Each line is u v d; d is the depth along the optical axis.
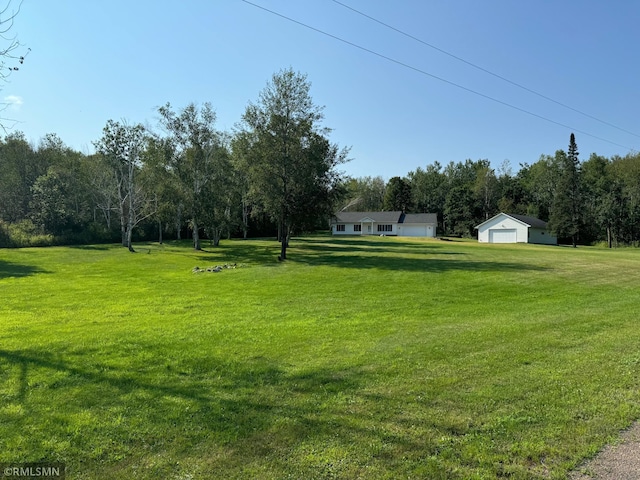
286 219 25.48
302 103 24.70
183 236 54.12
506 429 3.61
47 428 3.67
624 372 5.02
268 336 7.25
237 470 3.03
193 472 3.01
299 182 24.94
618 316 8.78
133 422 3.78
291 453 3.26
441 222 80.62
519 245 43.00
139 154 34.06
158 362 5.67
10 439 3.47
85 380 4.92
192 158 32.81
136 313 9.84
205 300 11.88
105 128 33.72
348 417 3.87
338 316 9.23
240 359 5.82
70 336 7.27
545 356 5.75
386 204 84.19
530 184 72.44
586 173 66.06
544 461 3.13
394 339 6.93
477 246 40.06
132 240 47.62
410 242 47.03
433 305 10.70
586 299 11.59
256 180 25.19
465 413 3.94
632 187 51.41
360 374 5.11
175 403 4.23
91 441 3.45
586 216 48.94
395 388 4.60
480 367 5.30
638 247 46.88
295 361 5.71
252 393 4.51
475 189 72.75
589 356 5.72
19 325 8.39
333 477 2.94
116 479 2.93
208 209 33.91
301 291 13.55
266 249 34.97
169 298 12.32
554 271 19.02
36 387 4.68
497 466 3.07
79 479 2.94
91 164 43.34
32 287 15.15
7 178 43.72
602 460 3.14
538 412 3.94
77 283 16.31
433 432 3.57
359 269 20.05
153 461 3.16
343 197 30.81
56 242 39.84
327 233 73.19
